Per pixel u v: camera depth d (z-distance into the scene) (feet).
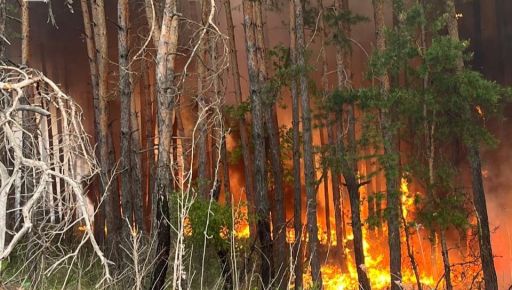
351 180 55.36
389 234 50.83
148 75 65.16
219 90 50.96
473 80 46.85
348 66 63.41
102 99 52.85
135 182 46.52
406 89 50.98
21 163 16.92
